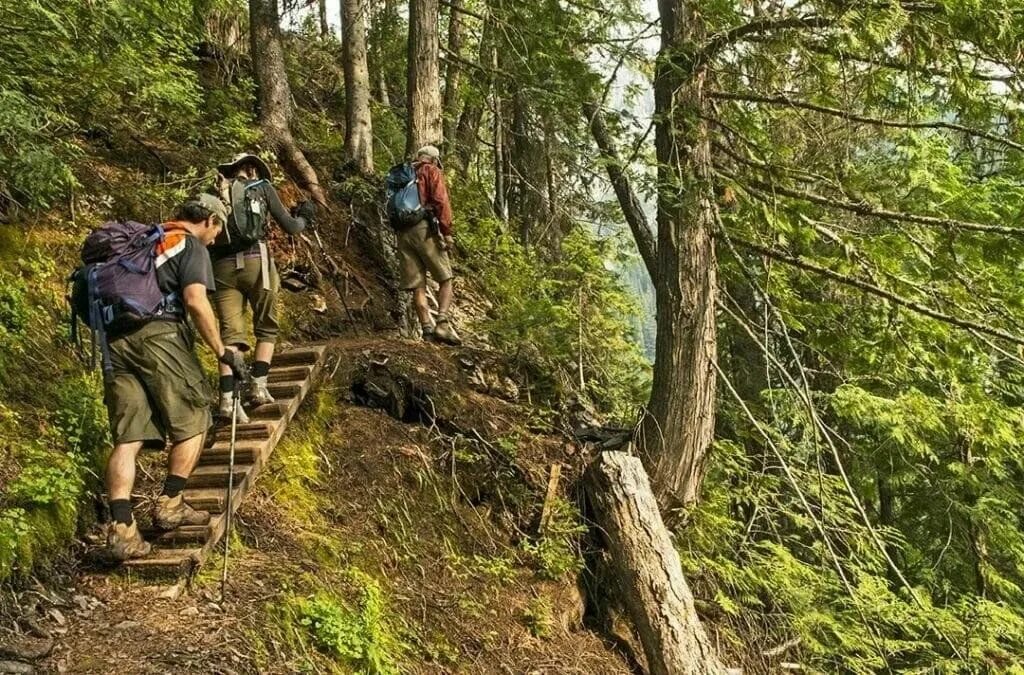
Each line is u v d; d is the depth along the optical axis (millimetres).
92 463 4324
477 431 6480
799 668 6812
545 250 11578
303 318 7000
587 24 8539
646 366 10562
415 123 8359
